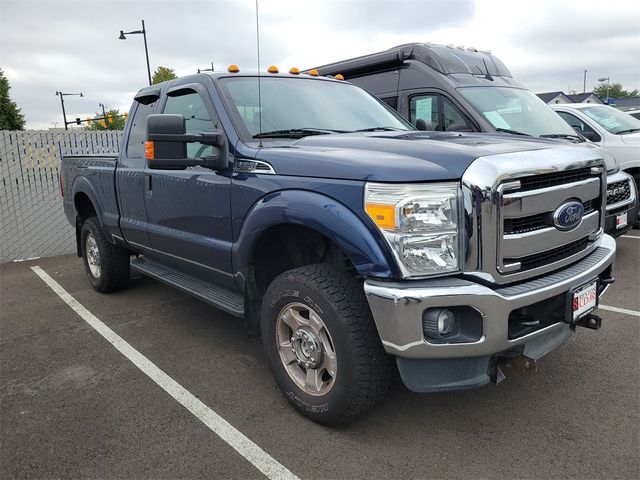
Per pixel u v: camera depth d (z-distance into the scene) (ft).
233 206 10.73
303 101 12.79
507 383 11.08
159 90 14.33
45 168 26.25
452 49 24.23
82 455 8.91
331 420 9.30
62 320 15.87
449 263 8.07
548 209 8.82
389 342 8.07
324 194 8.79
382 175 8.12
